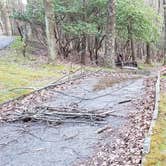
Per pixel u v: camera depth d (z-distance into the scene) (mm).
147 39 37500
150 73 27734
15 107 15016
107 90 18219
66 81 20859
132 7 33375
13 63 26406
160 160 8398
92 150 9945
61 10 31766
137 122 11719
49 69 25031
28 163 9461
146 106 13703
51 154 9922
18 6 50125
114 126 11797
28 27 39594
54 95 17328
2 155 10125
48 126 12367
